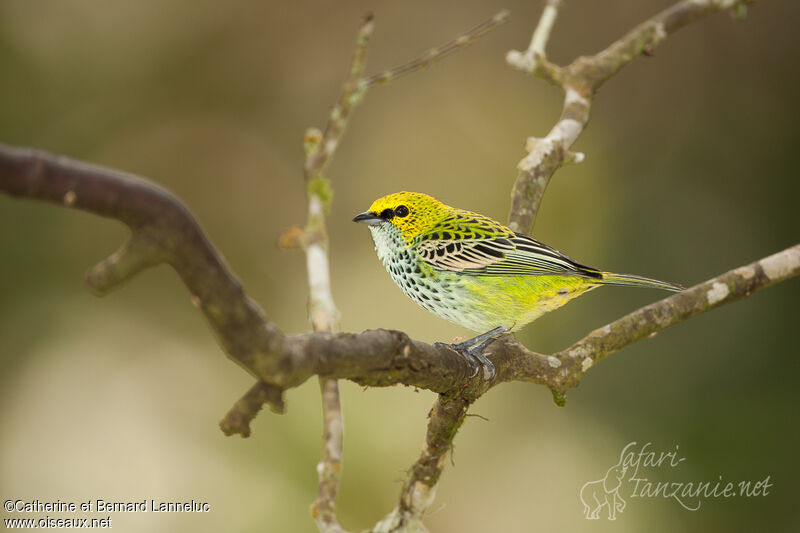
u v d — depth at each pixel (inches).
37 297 522.3
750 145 571.2
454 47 195.9
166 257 130.6
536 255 301.6
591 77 339.6
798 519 430.9
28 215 526.3
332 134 190.4
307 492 456.4
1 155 117.3
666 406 478.6
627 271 550.6
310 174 192.7
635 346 490.9
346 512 450.9
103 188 123.6
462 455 482.3
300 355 152.8
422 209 328.2
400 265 325.4
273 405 153.0
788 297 487.2
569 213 575.8
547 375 252.5
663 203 565.3
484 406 495.2
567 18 623.5
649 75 600.7
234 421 154.0
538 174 320.2
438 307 321.7
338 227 594.9
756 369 480.4
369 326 538.6
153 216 127.2
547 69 337.1
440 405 213.2
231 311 137.4
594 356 259.8
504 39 628.1
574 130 328.5
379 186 604.1
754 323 486.9
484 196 599.8
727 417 469.7
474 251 308.0
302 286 585.3
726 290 270.4
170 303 543.5
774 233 546.3
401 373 180.7
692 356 486.9
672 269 547.8
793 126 565.9
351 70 187.6
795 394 471.2
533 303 306.7
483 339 303.0
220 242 592.4
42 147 564.4
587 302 519.5
